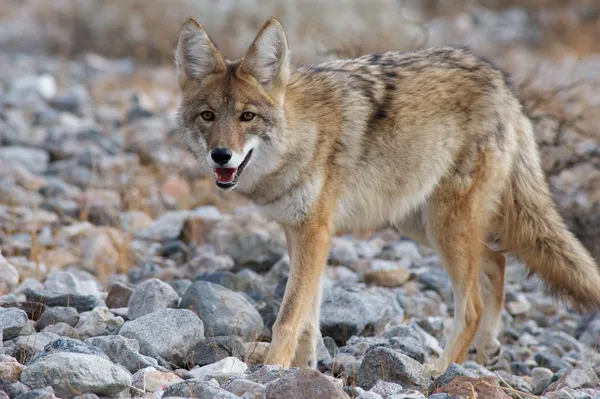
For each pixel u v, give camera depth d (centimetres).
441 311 1231
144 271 1289
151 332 918
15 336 916
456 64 1085
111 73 2797
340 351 1023
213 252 1357
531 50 3108
